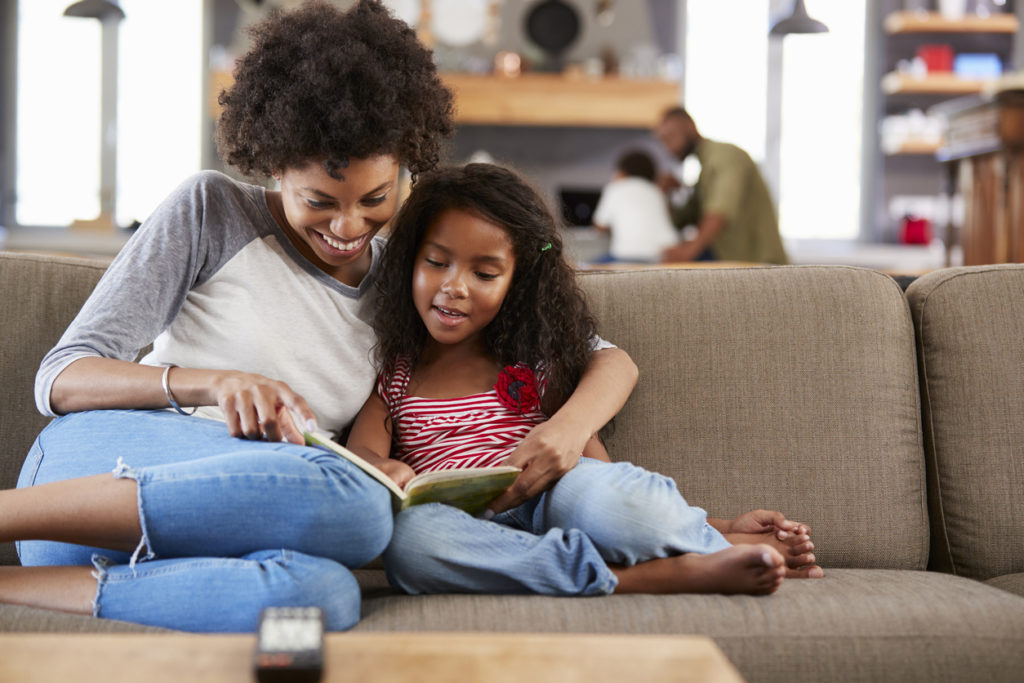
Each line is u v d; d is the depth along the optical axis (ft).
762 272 5.13
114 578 3.44
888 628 3.56
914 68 19.94
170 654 2.38
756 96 20.48
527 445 4.09
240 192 4.38
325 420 4.47
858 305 4.95
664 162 20.83
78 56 19.76
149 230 4.22
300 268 4.40
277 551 3.40
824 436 4.76
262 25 4.32
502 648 2.46
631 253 14.99
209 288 4.30
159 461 3.65
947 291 4.96
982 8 19.83
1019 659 3.59
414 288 4.61
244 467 3.39
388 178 4.10
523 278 4.80
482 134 20.76
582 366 4.73
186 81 19.89
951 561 4.72
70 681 2.22
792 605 3.64
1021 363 4.81
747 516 4.39
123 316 4.02
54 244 17.60
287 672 2.24
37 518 3.44
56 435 3.92
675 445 4.79
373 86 3.97
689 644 2.51
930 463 4.84
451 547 3.74
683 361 4.90
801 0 15.44
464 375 4.78
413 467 4.57
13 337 4.68
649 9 20.48
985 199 14.19
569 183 20.88
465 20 20.26
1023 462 4.71
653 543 3.79
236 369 4.23
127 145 19.94
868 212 20.47
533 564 3.71
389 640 2.49
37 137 19.80
